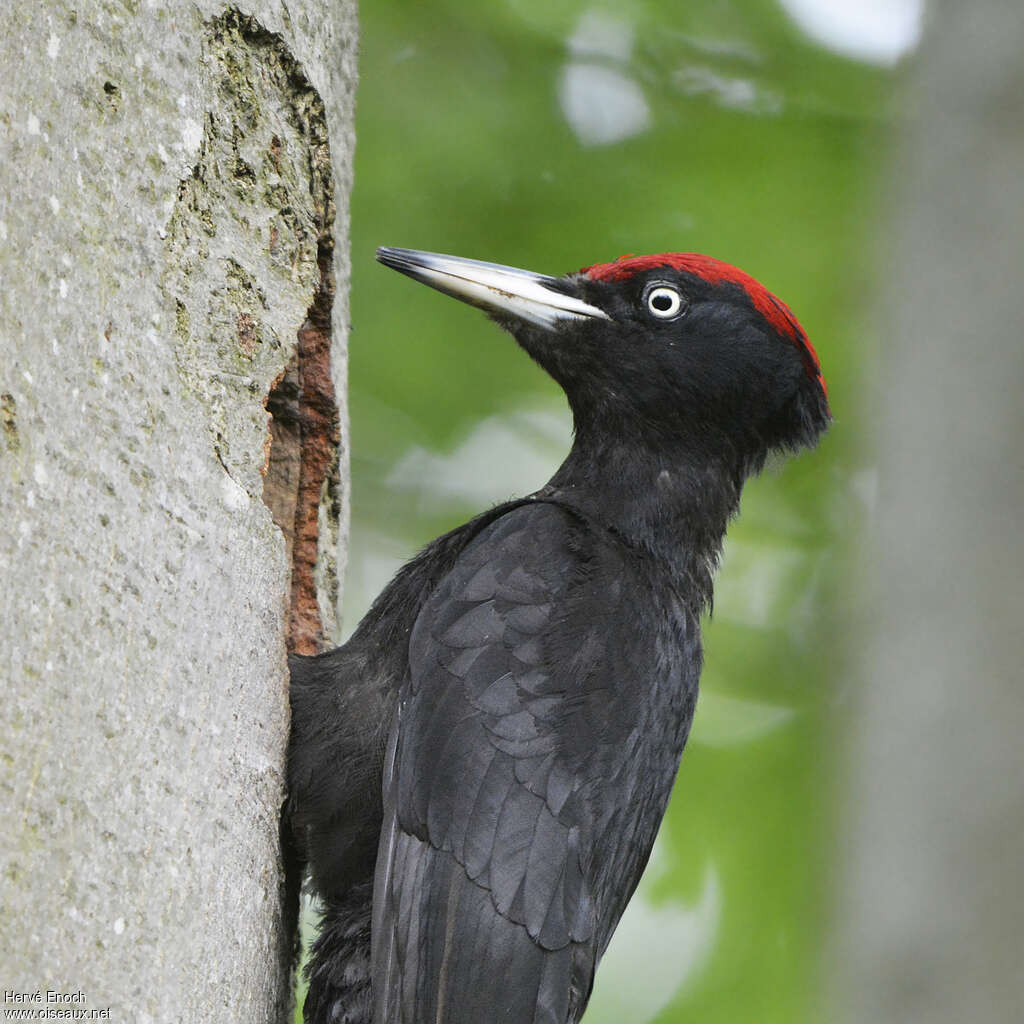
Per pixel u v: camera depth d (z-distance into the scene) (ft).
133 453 20.34
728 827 45.65
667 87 45.73
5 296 18.74
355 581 49.19
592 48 45.85
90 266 20.01
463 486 49.47
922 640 30.09
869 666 31.04
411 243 45.70
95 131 20.45
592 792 26.50
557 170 45.29
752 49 45.47
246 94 24.70
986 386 31.35
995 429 30.94
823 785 45.85
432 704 26.02
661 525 31.73
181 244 22.47
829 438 47.03
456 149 45.27
